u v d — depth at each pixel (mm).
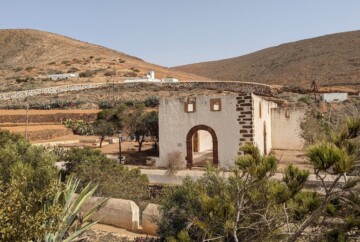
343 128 4820
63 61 108375
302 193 5609
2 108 57500
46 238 7879
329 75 101562
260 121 26266
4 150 13297
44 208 7453
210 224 6289
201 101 24297
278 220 6418
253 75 132250
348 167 4180
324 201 5008
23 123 48969
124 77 84000
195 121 24375
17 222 5945
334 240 5582
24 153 14164
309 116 31984
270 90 66188
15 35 148125
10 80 88062
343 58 114750
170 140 24875
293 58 134625
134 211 12266
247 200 6730
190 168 23578
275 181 6176
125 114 46531
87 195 9867
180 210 9492
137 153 33281
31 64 113188
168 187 11602
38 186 9883
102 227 12422
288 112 33312
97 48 136000
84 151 18984
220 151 23734
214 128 23891
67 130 48781
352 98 59750
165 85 72375
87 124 50062
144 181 17797
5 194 6102
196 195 9453
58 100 61344
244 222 6723
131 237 11219
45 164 13648
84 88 71625
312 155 4410
